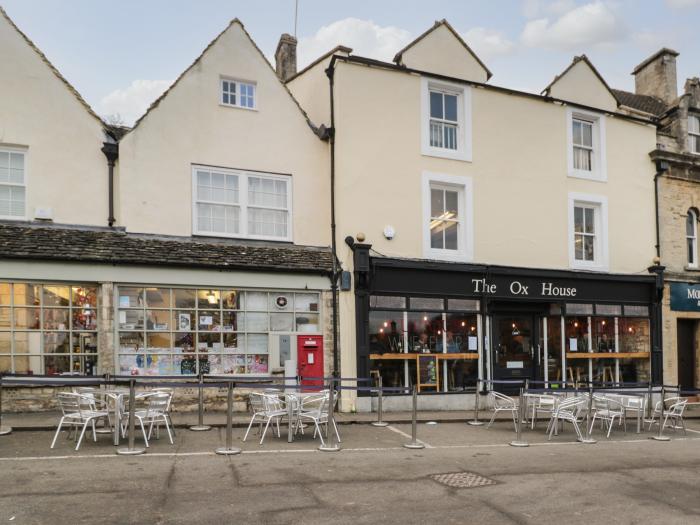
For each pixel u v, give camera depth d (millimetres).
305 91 14938
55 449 8336
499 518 5922
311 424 11086
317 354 12695
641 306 16188
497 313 14594
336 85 13352
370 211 13289
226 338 12188
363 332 12828
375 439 9953
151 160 12031
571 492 6898
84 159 11680
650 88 19828
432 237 14055
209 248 12156
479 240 14336
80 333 11141
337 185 13273
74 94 11734
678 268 16891
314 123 14367
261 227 12969
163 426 10273
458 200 14469
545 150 15375
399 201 13609
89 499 6102
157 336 11633
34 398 10734
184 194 12250
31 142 11336
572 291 15156
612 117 16344
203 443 9023
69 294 11109
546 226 15172
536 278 14727
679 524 5898
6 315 10672
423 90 14102
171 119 12258
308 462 8016
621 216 16203
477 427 11656
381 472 7582
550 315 15094
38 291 10891
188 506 5996
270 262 12367
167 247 11773
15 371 10680
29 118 11359
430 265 13500
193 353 11898
